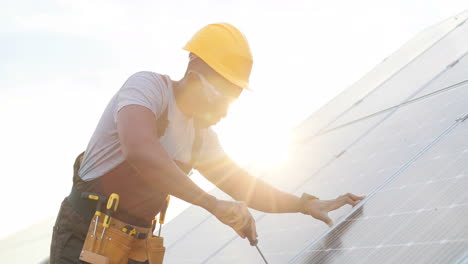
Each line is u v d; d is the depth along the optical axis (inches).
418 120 104.3
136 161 67.1
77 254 73.7
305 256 79.8
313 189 109.2
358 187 92.9
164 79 74.5
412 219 67.2
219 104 73.9
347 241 75.1
